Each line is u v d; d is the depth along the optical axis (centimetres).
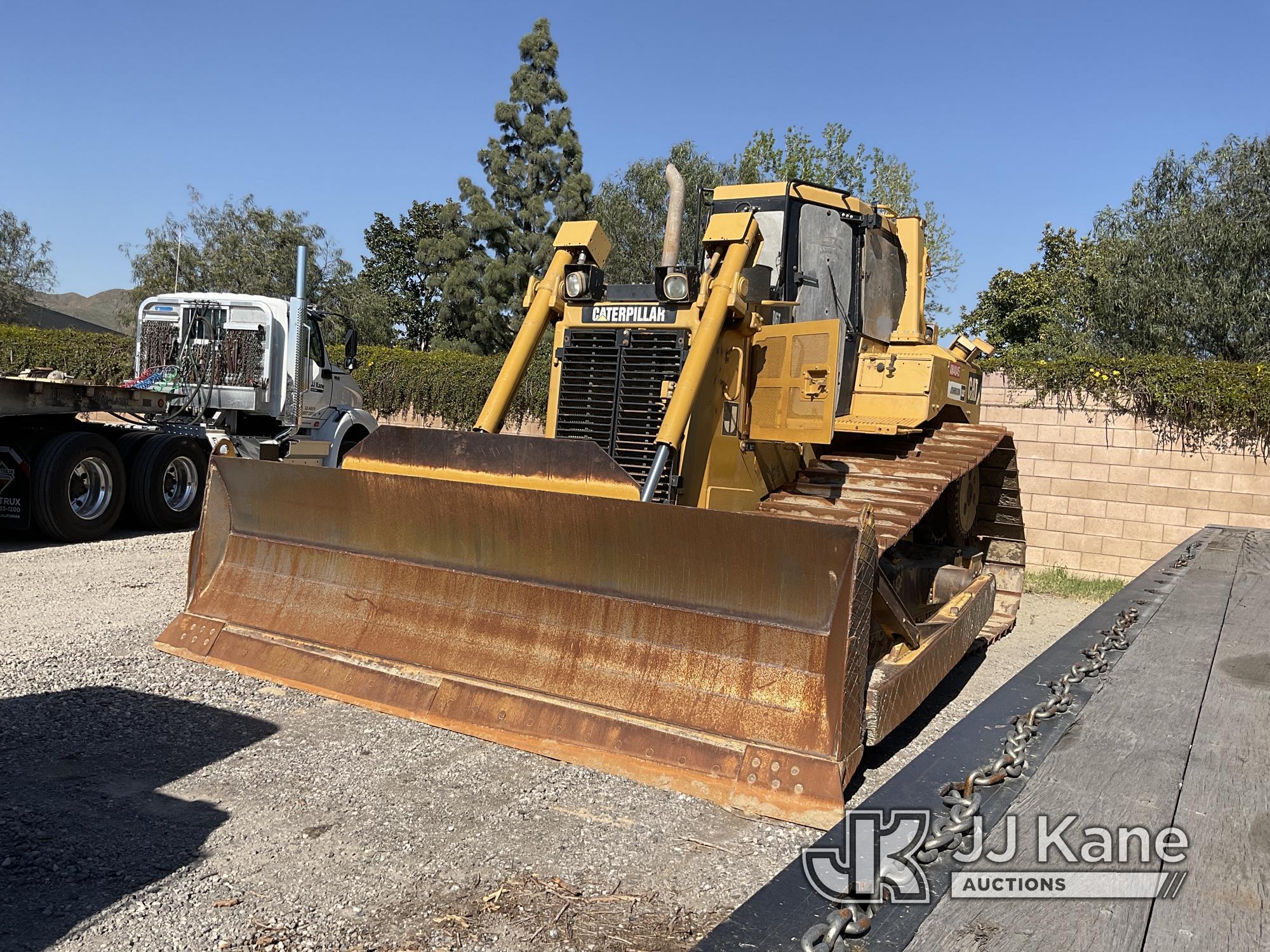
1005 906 135
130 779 379
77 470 981
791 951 124
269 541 519
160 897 291
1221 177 1759
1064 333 2502
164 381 1182
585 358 541
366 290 3712
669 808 369
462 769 400
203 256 3544
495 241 3625
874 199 2511
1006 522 773
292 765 398
